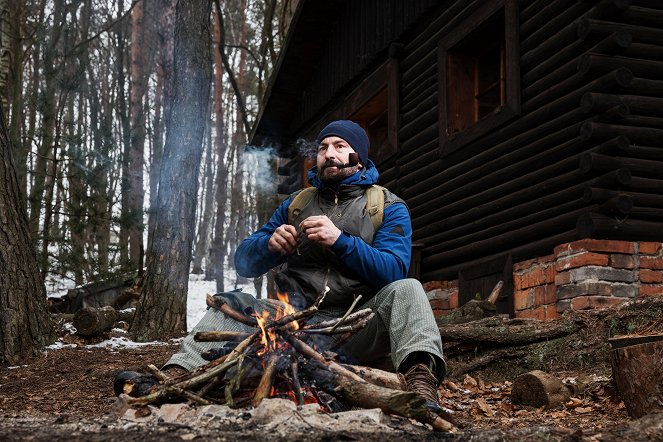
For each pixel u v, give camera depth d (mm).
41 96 12188
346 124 3385
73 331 7836
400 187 9219
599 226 5609
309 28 11484
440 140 8242
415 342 2709
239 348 2664
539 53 6668
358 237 3160
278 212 3471
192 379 2578
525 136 6770
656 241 5785
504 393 4797
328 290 2918
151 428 2143
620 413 3699
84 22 23781
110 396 4953
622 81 5656
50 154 16422
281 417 2217
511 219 6977
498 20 7504
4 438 1983
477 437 2195
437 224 8281
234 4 30000
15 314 6277
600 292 5598
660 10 5957
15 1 17359
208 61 9008
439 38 8531
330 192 3311
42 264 11430
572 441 2189
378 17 10000
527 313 6504
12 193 6512
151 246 8461
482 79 8383
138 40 22078
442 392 5020
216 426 2168
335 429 2143
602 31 5816
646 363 3146
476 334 5457
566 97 6215
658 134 5816
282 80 12477
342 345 3016
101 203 12477
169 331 8141
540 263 6387
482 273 7289
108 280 11477
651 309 4898
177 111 8719
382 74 9789
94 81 24328
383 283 3012
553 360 5172
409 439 2107
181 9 8984
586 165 5711
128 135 14062
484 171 7395
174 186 8508
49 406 4590
